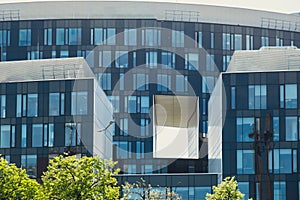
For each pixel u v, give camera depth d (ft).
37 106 470.80
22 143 470.80
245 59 483.92
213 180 464.24
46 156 465.88
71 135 460.96
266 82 460.96
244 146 458.50
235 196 387.55
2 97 476.95
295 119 456.86
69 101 463.83
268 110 459.32
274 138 456.86
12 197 310.04
